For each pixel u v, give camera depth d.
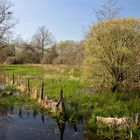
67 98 22.16
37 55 102.81
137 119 14.99
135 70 21.75
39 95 24.30
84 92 23.92
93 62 22.36
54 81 33.47
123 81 22.19
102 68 22.33
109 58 21.89
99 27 22.50
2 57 87.31
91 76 22.83
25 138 14.74
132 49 21.33
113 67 22.00
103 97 20.91
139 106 18.00
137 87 22.31
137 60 21.67
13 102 23.89
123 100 20.55
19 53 94.81
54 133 15.59
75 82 30.17
